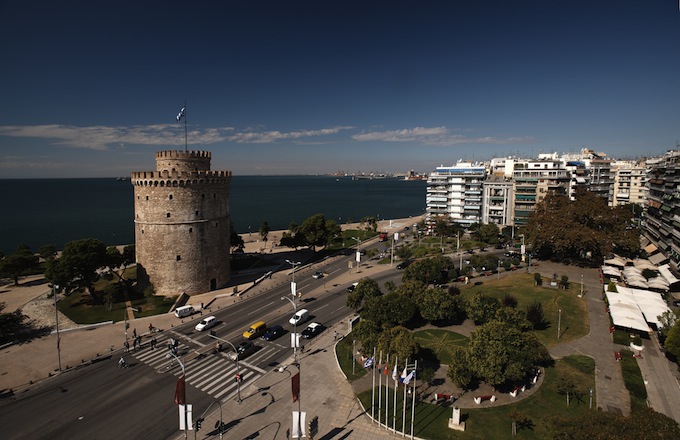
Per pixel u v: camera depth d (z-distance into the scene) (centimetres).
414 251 12681
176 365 5416
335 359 5544
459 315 7019
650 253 11175
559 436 3109
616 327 6366
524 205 15175
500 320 5469
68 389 4822
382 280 9650
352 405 4475
